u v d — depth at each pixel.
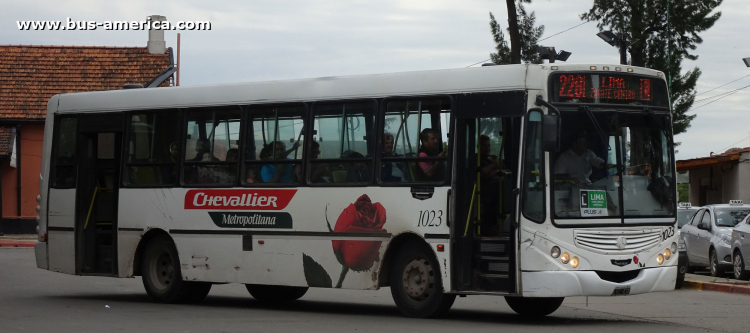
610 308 14.64
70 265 15.22
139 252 14.66
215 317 12.18
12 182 36.19
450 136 11.66
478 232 11.50
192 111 14.16
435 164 11.74
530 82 11.23
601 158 11.34
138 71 38.06
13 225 35.81
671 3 39.72
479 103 11.52
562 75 11.27
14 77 37.34
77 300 14.73
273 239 13.04
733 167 34.78
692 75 40.44
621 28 38.84
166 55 38.81
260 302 15.05
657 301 16.05
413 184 11.87
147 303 14.35
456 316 12.51
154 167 14.45
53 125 15.70
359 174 12.37
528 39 31.00
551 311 12.95
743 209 22.86
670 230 11.75
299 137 12.96
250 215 13.28
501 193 11.42
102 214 15.17
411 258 12.00
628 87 11.66
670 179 11.84
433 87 11.89
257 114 13.44
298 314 12.73
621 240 11.23
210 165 13.83
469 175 11.57
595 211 11.19
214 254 13.64
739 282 19.38
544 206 10.99
